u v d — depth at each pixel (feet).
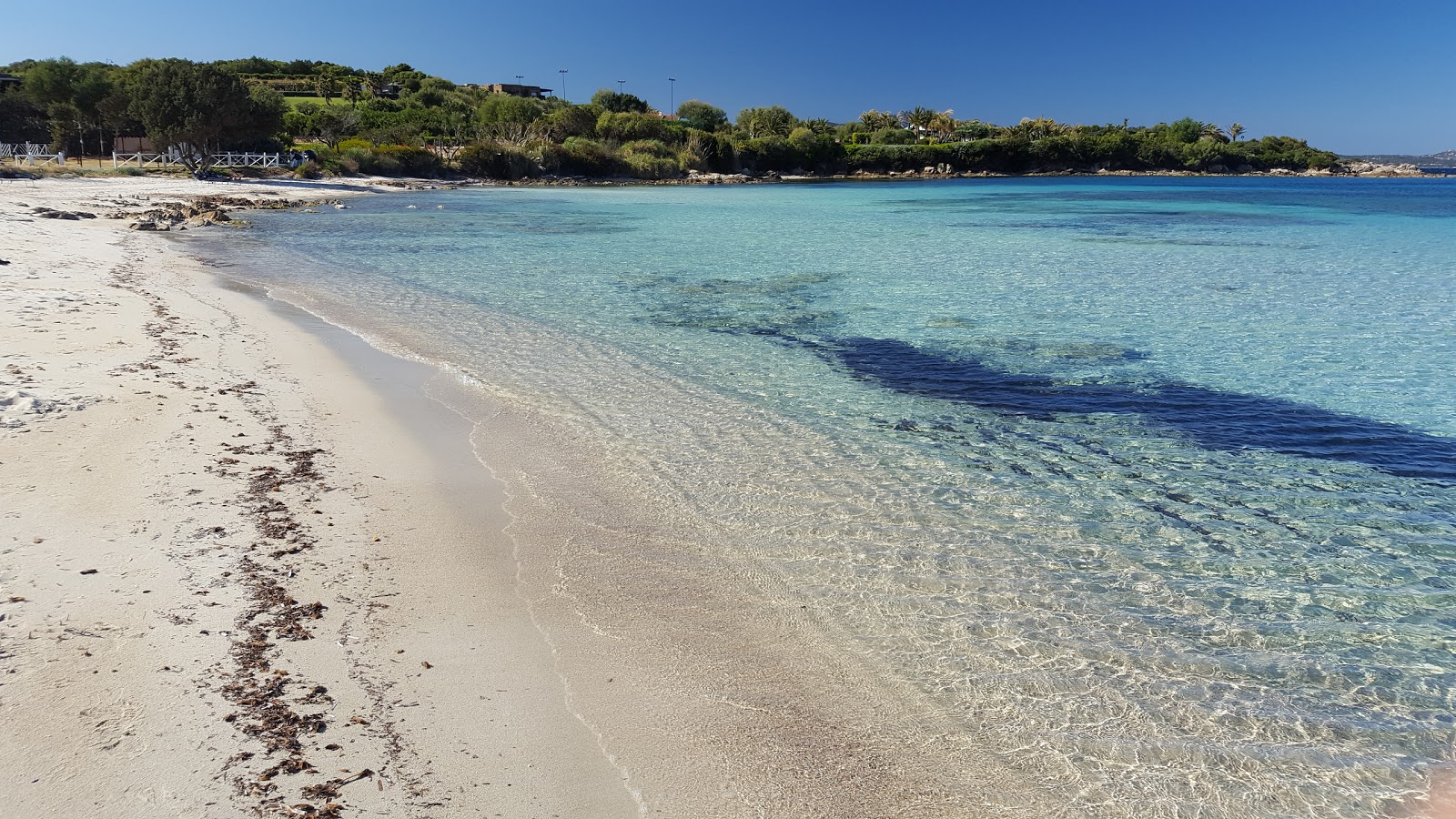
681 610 18.67
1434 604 20.06
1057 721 15.38
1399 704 16.19
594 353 43.75
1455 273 79.36
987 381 39.91
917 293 65.10
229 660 15.03
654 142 346.13
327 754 12.88
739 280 70.79
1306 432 32.96
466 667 15.75
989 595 19.89
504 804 12.30
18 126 217.36
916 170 423.23
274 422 28.99
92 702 13.46
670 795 12.87
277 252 80.74
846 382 39.40
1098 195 255.29
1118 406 36.22
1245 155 480.23
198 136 177.99
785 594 19.61
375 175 247.09
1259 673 17.10
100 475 22.57
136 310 44.52
